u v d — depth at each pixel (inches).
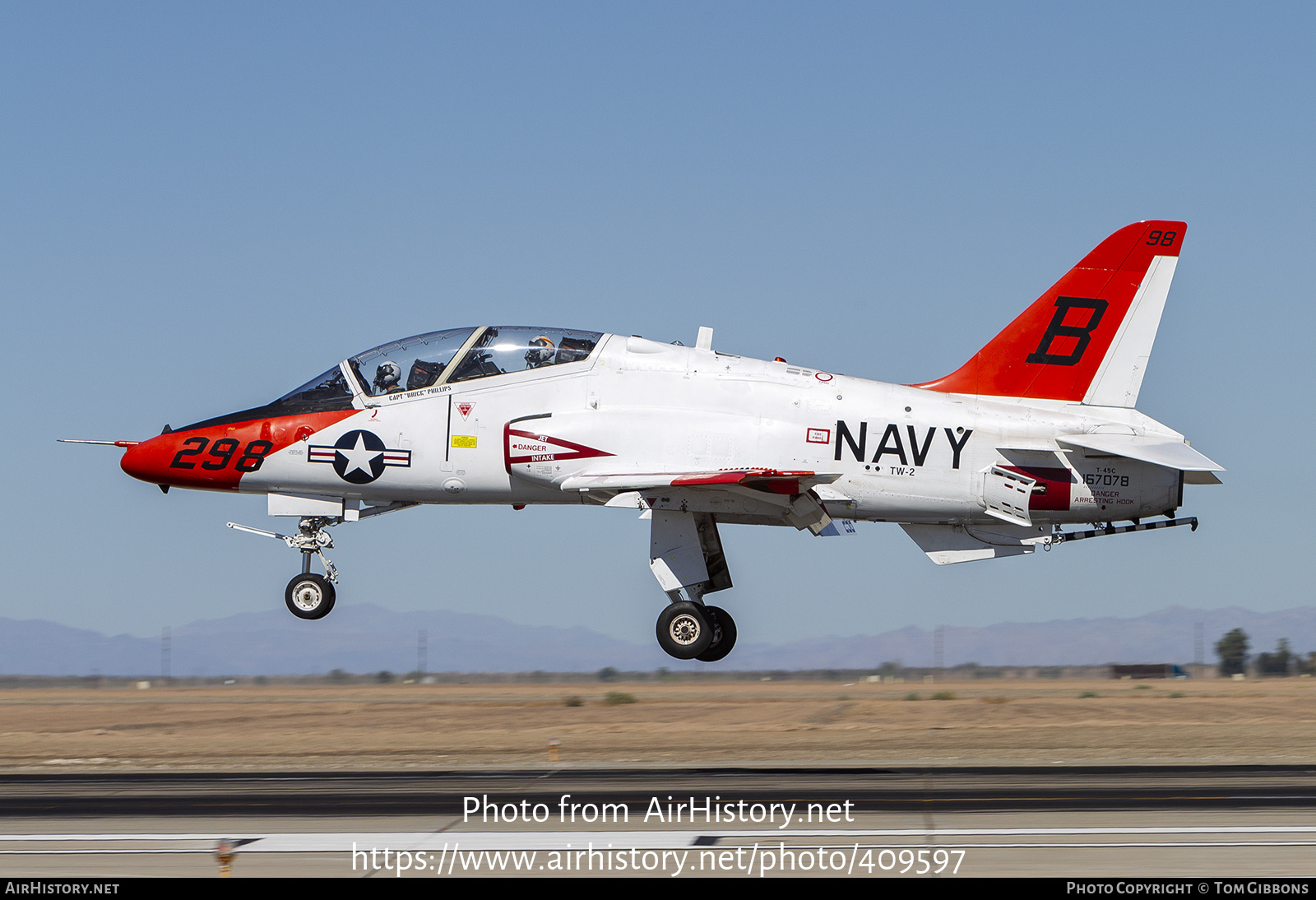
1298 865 1009.5
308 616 2014.0
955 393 1990.7
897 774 1520.7
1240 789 1373.0
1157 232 1998.0
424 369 1962.4
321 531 2030.0
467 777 1552.7
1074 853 1050.1
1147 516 1974.7
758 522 1977.1
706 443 1892.2
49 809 1321.4
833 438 1908.2
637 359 1947.6
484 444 1923.0
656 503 1894.7
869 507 1935.3
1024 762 1685.5
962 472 1926.7
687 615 1927.9
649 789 1402.6
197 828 1195.9
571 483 1867.6
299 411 1958.7
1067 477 1939.0
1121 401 1990.7
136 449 1958.7
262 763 1813.5
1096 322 1998.0
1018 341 2001.7
